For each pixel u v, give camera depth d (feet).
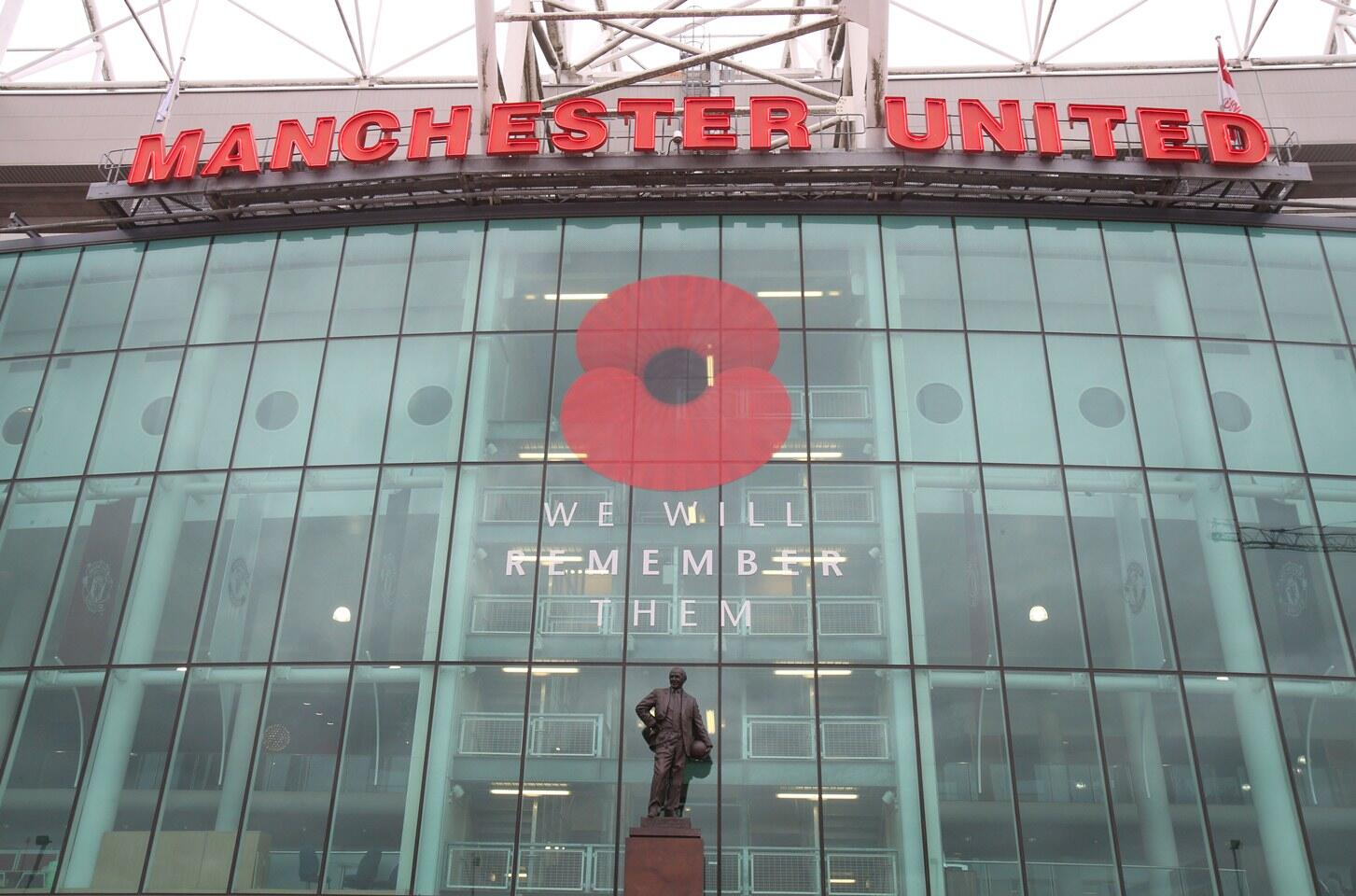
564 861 82.94
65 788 87.35
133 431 100.78
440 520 94.58
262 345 103.40
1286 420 97.04
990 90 133.90
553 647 89.56
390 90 138.41
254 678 89.92
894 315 100.94
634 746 86.07
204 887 83.66
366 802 85.40
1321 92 132.57
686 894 77.15
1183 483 94.27
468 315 102.78
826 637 88.99
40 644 92.53
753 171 103.24
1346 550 92.02
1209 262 103.55
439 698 88.22
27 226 110.52
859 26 123.65
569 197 106.32
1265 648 88.33
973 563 91.20
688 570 91.76
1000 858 81.66
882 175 103.71
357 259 106.42
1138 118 105.60
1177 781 83.82
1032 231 104.58
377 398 100.01
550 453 96.68
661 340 100.83
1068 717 85.97
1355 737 85.61
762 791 84.02
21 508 98.48
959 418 96.68
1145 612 89.45
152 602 93.35
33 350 105.70
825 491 94.17
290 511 95.96
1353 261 103.86
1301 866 81.30
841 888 81.20
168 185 107.24
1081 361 98.99
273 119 137.28
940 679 87.25
